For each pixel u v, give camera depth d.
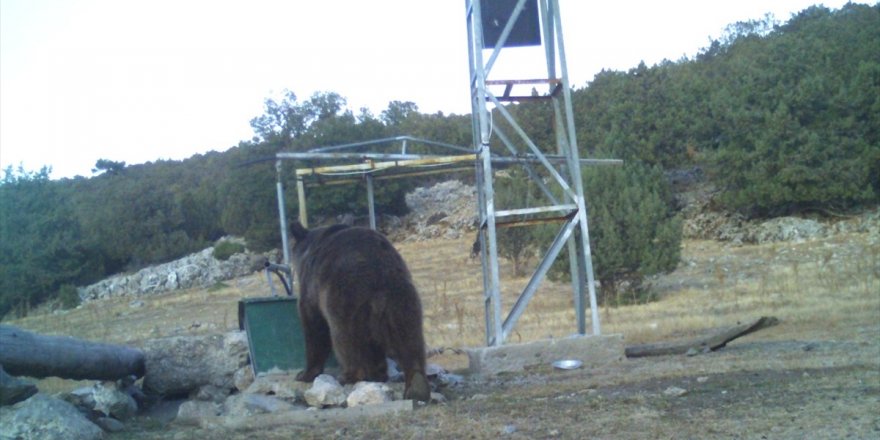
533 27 11.66
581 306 11.66
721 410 7.28
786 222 27.83
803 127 28.61
